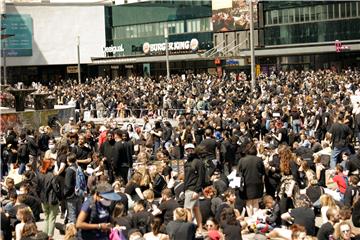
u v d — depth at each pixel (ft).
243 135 125.90
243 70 400.06
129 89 285.84
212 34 430.20
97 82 361.30
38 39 455.63
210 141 105.70
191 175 77.92
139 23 467.11
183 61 435.53
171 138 134.72
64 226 79.61
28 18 449.89
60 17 461.78
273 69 398.42
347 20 374.02
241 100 209.15
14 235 68.80
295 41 396.16
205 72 424.46
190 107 208.95
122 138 99.30
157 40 460.55
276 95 205.87
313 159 101.50
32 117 185.26
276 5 401.29
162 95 251.60
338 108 140.87
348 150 109.09
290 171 82.28
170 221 66.08
